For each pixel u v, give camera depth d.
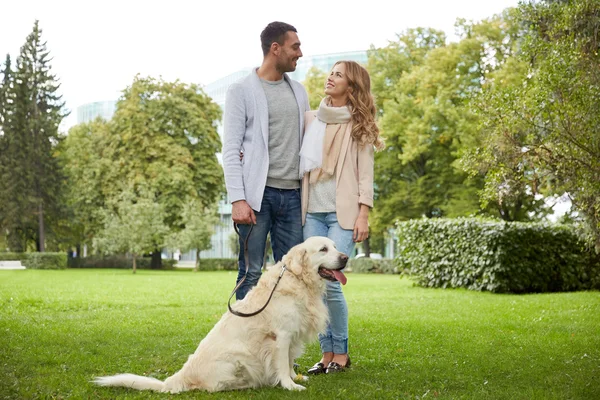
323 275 4.66
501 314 9.76
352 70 5.40
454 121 27.34
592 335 7.31
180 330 7.85
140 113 38.72
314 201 5.38
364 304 11.79
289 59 5.34
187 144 40.00
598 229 9.62
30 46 44.78
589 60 7.61
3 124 43.47
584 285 16.09
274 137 5.34
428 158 32.34
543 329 7.86
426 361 5.67
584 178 7.61
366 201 5.34
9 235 42.88
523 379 4.91
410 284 19.39
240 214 5.10
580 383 4.59
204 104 41.72
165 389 4.30
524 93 7.89
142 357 5.98
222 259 41.31
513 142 8.21
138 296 13.68
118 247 32.03
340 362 5.32
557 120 7.50
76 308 10.90
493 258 15.16
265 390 4.34
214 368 4.33
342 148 5.36
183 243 35.84
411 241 18.06
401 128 31.06
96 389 4.50
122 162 38.69
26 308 10.62
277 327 4.50
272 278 4.66
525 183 8.71
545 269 15.54
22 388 4.47
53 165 43.78
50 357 5.74
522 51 8.49
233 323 4.51
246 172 5.21
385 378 4.94
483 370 5.27
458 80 28.19
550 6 8.36
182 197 38.66
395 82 34.88
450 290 16.19
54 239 45.19
